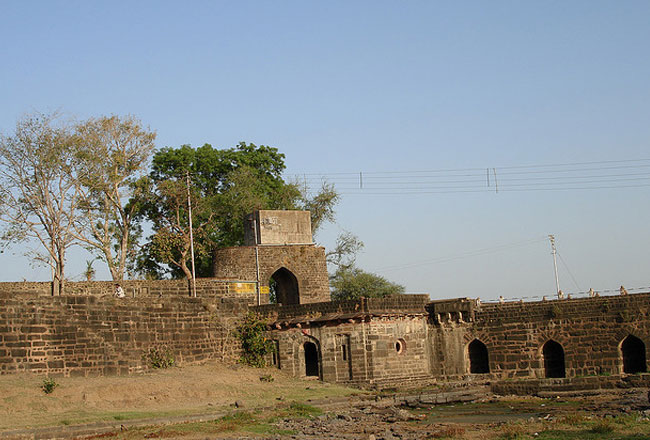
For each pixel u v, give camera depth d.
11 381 39.09
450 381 56.75
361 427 37.66
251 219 68.31
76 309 44.72
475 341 58.72
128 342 48.00
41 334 42.38
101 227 65.56
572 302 55.41
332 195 81.94
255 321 56.91
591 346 54.41
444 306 58.50
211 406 41.34
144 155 66.44
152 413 38.06
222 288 63.31
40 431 32.47
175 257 70.62
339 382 53.78
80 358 44.38
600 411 41.66
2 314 40.50
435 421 41.41
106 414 36.88
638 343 55.19
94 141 62.97
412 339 56.59
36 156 59.56
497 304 58.00
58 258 60.34
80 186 62.16
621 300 53.69
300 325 55.66
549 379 52.66
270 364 56.62
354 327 53.72
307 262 67.94
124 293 58.84
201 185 77.69
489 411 45.03
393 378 54.22
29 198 59.69
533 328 56.50
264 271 66.12
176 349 51.62
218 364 54.31
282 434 35.00
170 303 51.81
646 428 33.06
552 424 36.47
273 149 82.69
